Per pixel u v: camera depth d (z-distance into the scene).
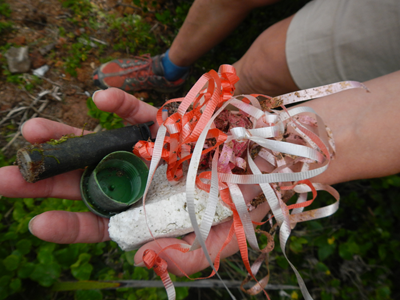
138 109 0.19
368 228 0.29
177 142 0.15
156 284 0.23
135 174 0.17
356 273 0.29
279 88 0.25
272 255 0.29
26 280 0.21
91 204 0.16
